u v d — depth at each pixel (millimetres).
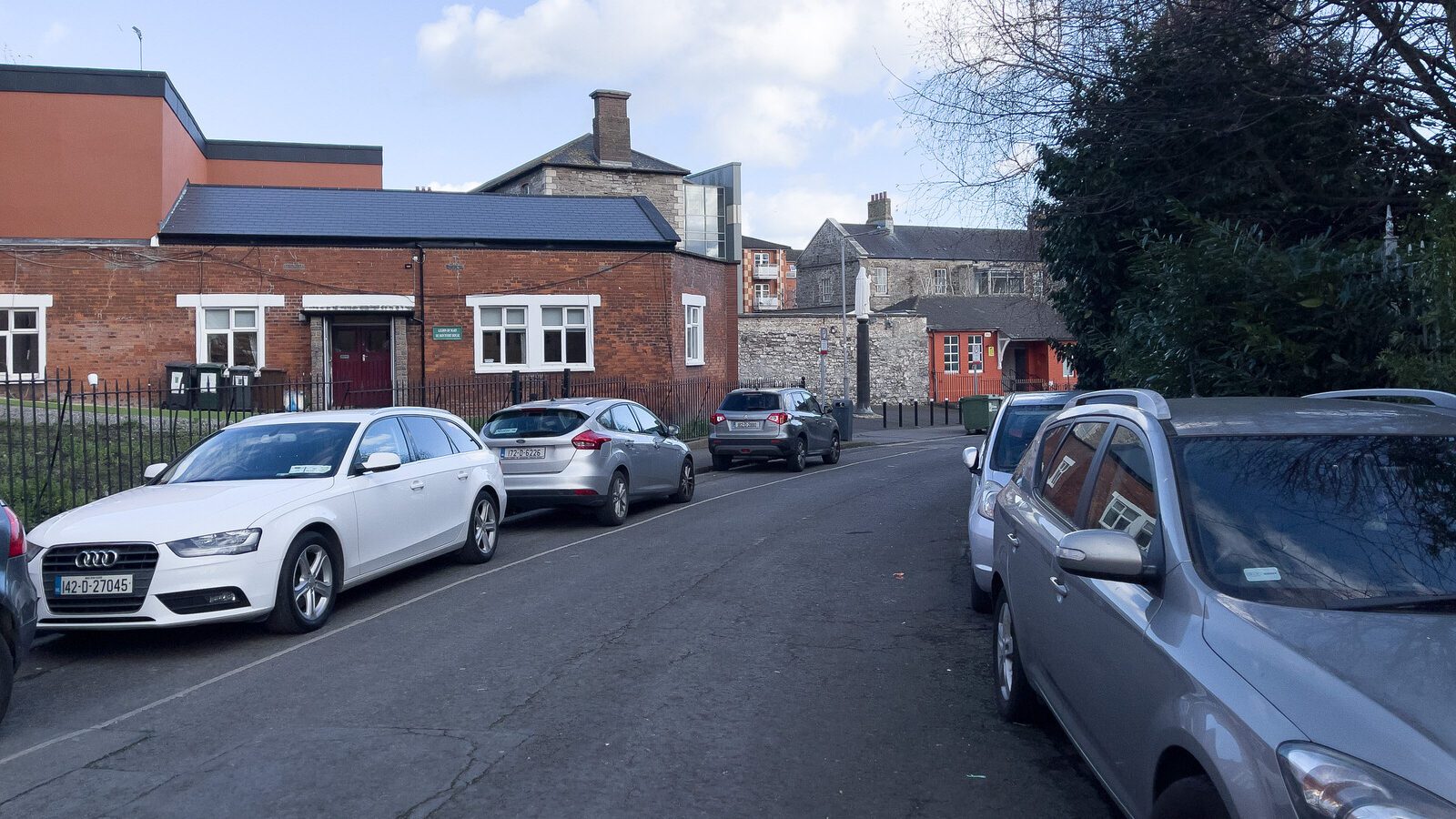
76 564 7164
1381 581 3398
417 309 25141
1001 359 54625
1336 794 2469
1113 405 4852
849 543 11867
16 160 25500
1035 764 5039
